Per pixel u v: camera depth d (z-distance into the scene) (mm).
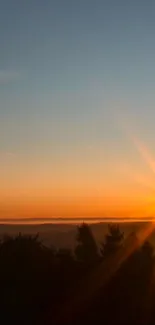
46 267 9906
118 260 10359
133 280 10016
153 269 10305
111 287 9859
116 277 10023
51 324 9242
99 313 9539
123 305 9688
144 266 10344
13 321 9086
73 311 9492
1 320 9055
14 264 9812
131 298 9781
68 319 9414
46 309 9383
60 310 9438
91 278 9867
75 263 10258
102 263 10219
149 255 10680
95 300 9695
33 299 9383
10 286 9508
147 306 9758
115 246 10758
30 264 9875
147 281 10023
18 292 9398
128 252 10570
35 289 9539
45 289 9562
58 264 10078
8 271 9680
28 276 9680
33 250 10109
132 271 10141
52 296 9492
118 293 9805
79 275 9930
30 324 9141
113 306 9672
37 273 9758
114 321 9531
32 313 9219
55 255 10445
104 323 9516
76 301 9570
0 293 9336
